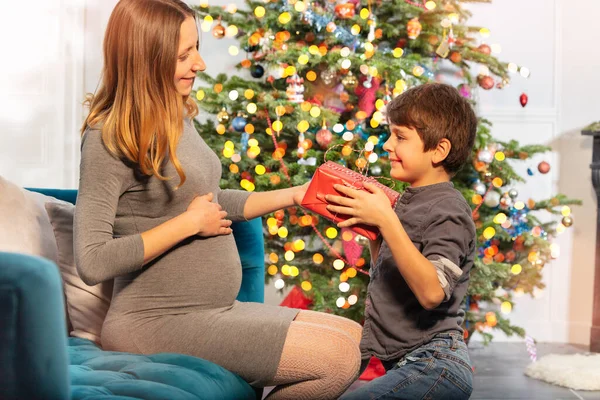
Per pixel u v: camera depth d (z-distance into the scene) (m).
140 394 1.34
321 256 3.10
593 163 3.79
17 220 1.79
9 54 3.92
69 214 1.93
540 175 3.97
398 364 1.60
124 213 1.66
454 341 1.60
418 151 1.69
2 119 3.92
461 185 3.28
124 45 1.61
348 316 3.14
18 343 1.22
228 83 3.19
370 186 1.61
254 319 1.63
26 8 3.92
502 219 3.08
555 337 4.02
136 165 1.62
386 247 1.69
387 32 3.26
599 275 3.86
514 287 3.45
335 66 3.00
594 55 3.94
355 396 1.53
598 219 3.84
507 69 3.48
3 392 1.23
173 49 1.63
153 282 1.64
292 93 3.04
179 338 1.61
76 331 1.87
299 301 3.34
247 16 3.44
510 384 3.13
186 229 1.61
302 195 1.89
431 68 3.40
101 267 1.53
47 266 1.26
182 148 1.69
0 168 3.93
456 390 1.53
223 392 1.47
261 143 3.31
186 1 3.80
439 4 3.26
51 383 1.24
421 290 1.50
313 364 1.58
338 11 3.06
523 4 3.96
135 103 1.61
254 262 2.12
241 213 1.95
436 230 1.59
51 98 3.94
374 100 3.14
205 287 1.66
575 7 3.94
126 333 1.63
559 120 3.97
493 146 3.19
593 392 3.01
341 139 3.04
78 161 4.00
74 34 3.94
